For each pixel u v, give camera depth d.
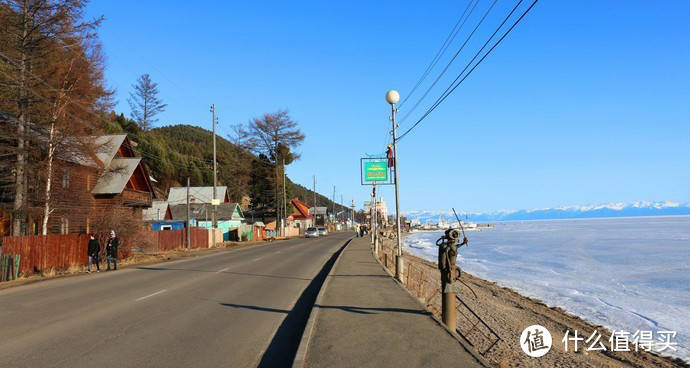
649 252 50.47
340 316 9.77
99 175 33.97
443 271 9.21
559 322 17.69
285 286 16.16
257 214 89.69
